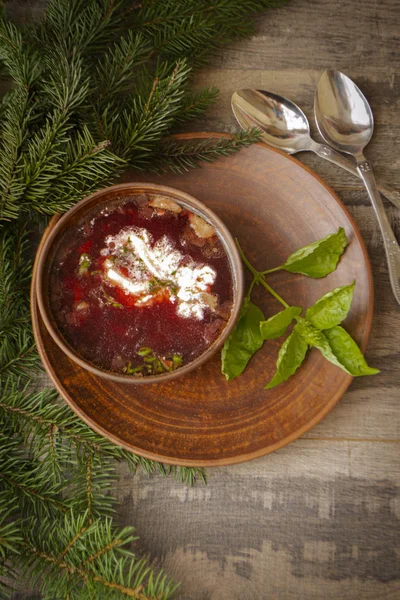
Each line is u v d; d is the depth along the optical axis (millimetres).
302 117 566
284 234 548
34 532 545
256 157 548
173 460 519
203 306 503
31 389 558
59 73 495
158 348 501
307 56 582
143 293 505
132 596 477
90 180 520
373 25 581
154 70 576
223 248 507
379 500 547
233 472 552
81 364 488
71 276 507
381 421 552
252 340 527
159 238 509
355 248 535
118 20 534
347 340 516
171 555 544
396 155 574
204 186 552
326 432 552
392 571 540
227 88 580
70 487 554
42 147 493
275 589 541
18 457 543
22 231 544
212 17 556
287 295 544
